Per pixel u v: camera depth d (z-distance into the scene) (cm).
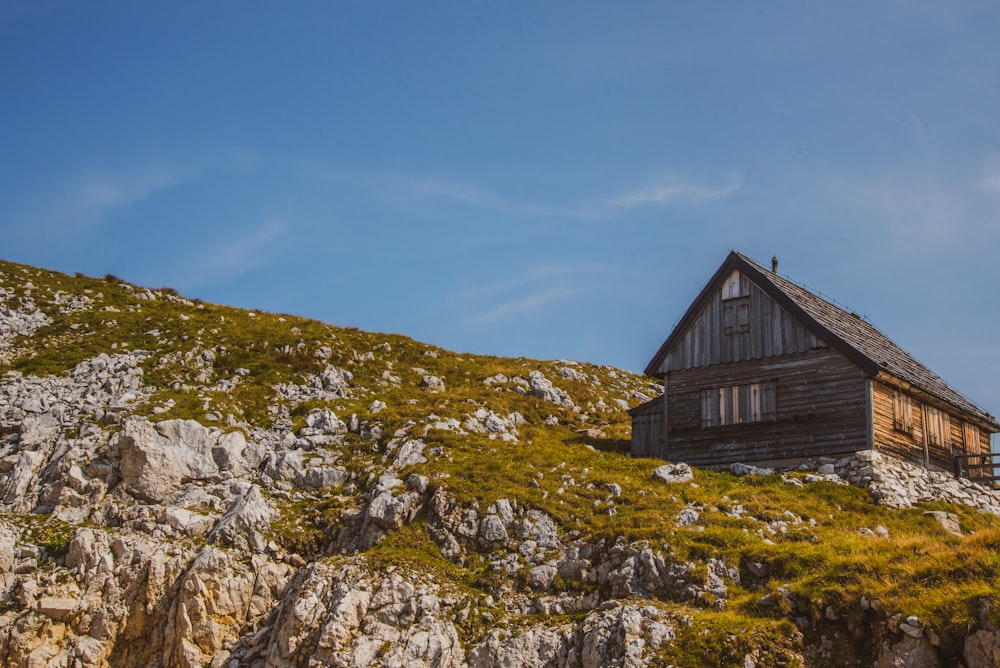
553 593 3238
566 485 3844
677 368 4781
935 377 5012
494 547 3488
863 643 2617
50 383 4519
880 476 3953
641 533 3306
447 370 5628
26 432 4112
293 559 3566
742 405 4503
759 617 2789
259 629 3294
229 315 5891
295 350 5331
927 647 2502
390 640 2988
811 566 2986
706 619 2802
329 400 4841
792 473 4103
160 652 3241
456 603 3164
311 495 3969
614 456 4434
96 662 3194
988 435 5138
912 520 3706
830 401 4225
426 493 3725
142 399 4400
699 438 4609
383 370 5419
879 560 2853
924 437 4428
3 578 3338
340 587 3134
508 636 2995
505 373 5688
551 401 5525
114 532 3553
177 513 3662
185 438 4038
